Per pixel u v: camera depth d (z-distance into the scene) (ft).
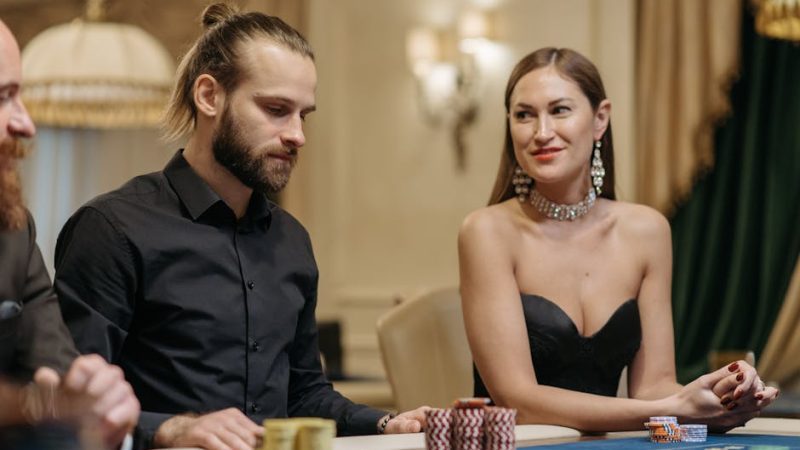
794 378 22.18
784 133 22.59
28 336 7.27
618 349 10.89
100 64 19.80
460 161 26.07
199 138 9.26
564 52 10.72
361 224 27.43
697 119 23.09
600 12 24.03
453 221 26.21
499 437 6.77
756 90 22.76
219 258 9.18
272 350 9.35
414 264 26.73
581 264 10.98
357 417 9.16
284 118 8.99
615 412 9.11
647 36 23.66
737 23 22.81
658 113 23.48
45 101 21.11
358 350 27.25
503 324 10.47
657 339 11.09
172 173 9.32
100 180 34.09
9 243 7.20
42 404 5.50
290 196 27.66
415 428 8.44
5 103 6.55
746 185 22.81
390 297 26.89
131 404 5.81
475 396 11.37
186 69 9.43
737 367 8.81
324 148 27.71
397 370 12.37
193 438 7.18
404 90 26.96
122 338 8.82
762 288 22.54
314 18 27.71
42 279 7.47
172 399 8.94
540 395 9.74
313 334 9.96
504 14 25.44
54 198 34.37
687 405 8.87
